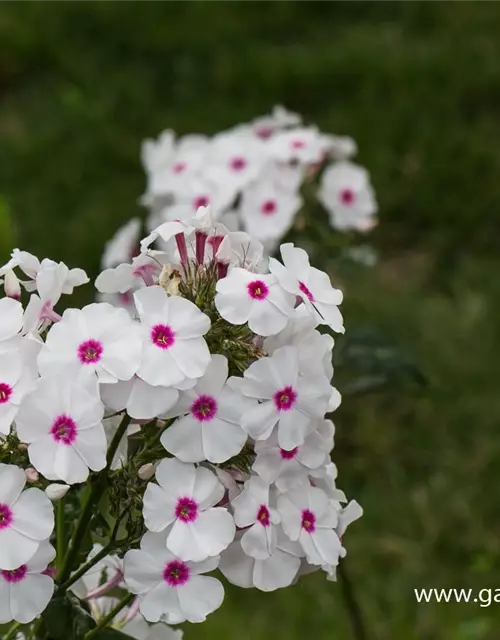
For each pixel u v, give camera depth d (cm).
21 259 59
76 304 138
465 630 90
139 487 58
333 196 94
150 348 56
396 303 139
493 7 194
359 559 108
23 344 56
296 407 57
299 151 91
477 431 123
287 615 102
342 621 100
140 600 59
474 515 112
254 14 200
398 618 101
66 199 161
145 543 56
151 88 184
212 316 58
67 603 58
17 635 64
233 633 100
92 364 56
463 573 106
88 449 55
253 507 57
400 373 85
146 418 56
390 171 161
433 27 192
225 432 57
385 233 154
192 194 90
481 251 151
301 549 59
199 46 192
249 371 57
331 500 62
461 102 171
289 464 58
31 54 194
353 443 123
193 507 56
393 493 116
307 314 58
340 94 177
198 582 57
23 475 55
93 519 61
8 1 207
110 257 97
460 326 136
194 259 60
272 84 179
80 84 186
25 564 55
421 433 123
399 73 176
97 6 202
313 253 93
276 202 88
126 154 169
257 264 61
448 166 159
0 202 81
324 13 200
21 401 55
